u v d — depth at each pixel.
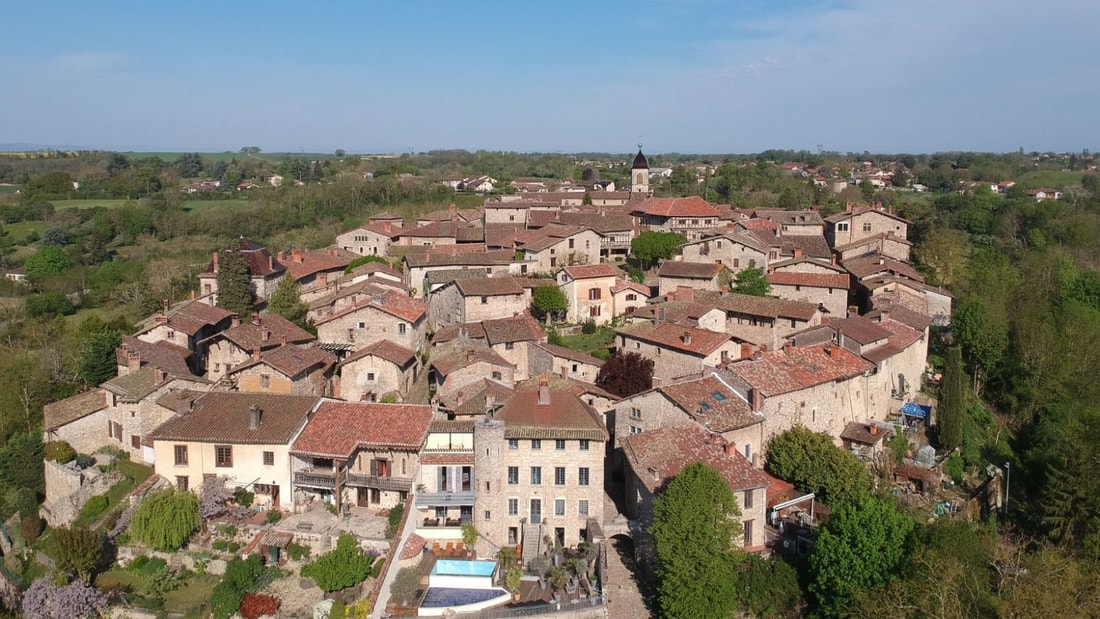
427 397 80.06
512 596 58.09
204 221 177.88
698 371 77.56
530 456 63.56
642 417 71.25
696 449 62.59
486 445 63.09
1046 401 93.75
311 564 58.41
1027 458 84.88
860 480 65.44
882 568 53.44
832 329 82.81
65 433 73.25
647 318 96.12
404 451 64.81
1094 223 154.62
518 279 110.19
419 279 116.88
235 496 64.50
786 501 64.31
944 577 48.94
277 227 183.75
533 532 63.31
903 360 87.56
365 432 65.88
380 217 168.88
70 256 153.12
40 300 124.00
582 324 105.06
